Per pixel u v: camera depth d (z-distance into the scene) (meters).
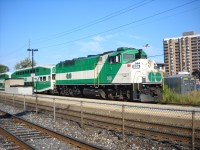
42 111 22.22
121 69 26.30
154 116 15.82
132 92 25.30
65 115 18.89
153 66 26.64
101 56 29.14
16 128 14.67
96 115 17.91
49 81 40.75
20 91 41.88
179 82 32.69
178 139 11.38
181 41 80.44
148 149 10.30
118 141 11.61
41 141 11.45
